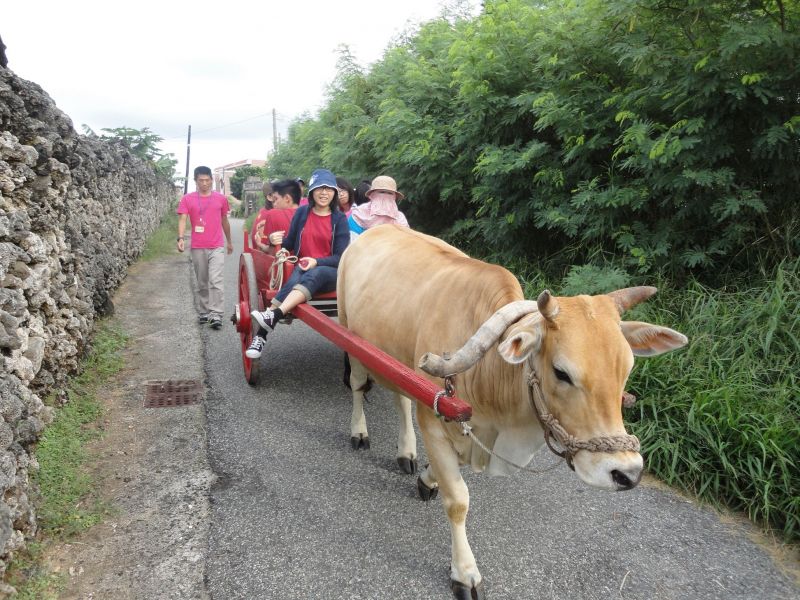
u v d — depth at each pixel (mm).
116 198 8844
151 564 2818
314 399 4840
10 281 3307
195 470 3678
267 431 4242
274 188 6094
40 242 3756
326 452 3965
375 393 5020
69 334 4578
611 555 2979
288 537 3047
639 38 4926
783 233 4805
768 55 4449
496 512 3338
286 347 6156
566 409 2092
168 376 5258
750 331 4117
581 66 5613
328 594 2654
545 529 3186
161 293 8555
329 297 4629
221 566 2816
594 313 2113
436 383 2773
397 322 3123
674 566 2910
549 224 5766
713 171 4617
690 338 4305
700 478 3557
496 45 6234
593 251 5645
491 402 2504
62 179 4598
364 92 10289
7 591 2434
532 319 2213
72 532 2988
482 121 6520
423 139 6988
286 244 4859
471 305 2660
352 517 3238
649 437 3766
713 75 4512
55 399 4145
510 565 2889
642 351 2324
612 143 5508
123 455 3834
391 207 5156
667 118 5203
